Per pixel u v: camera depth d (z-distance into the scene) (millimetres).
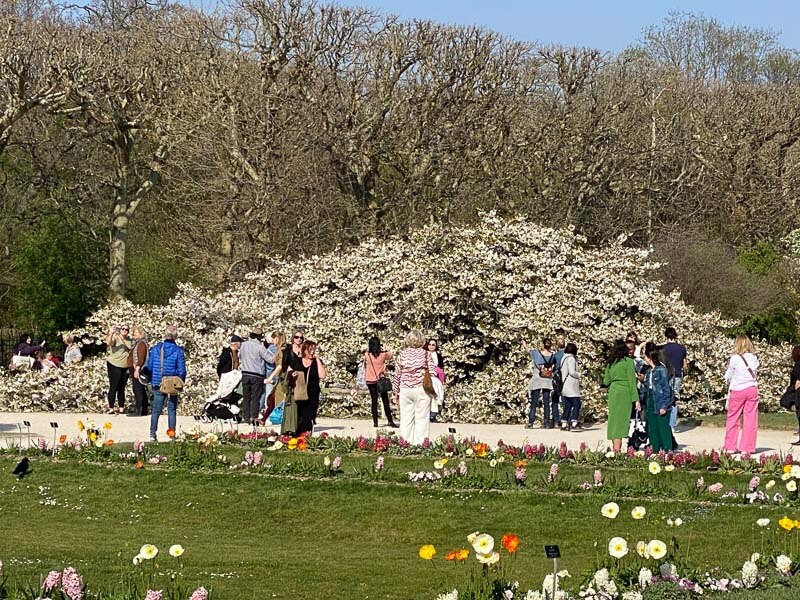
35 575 10602
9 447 18641
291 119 35938
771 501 14016
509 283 27422
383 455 17641
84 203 42062
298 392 19328
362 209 37344
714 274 37000
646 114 45500
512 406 25859
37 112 40656
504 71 38562
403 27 37531
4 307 43656
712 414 27562
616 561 10172
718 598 9273
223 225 35438
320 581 10789
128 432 22266
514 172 38562
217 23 37031
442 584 10672
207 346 27906
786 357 29625
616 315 27812
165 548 12672
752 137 46562
